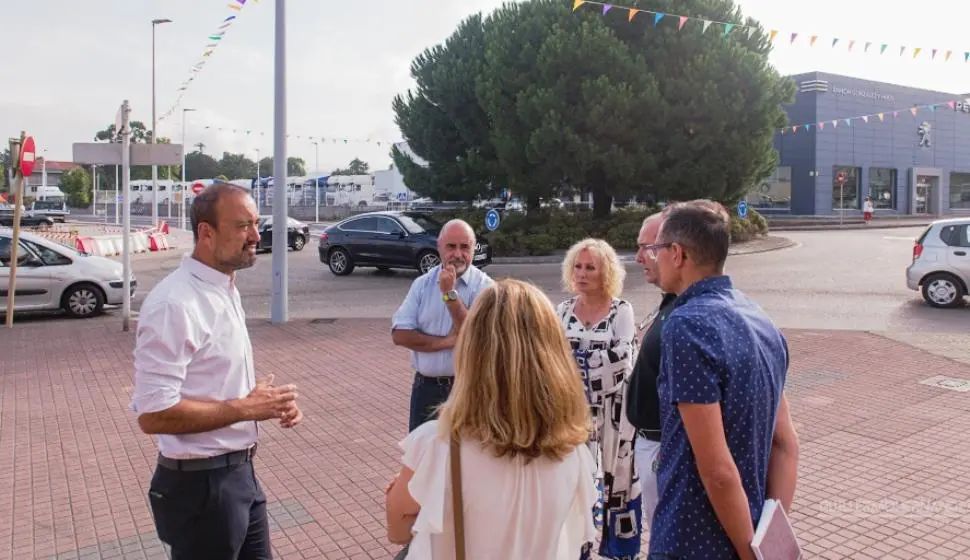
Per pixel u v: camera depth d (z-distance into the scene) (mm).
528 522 2141
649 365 2895
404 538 2252
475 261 18891
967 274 13055
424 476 2123
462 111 25562
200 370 2758
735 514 2152
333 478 5527
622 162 22484
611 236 24250
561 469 2191
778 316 12672
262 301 15336
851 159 44781
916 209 48438
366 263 19750
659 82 22969
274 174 12242
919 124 47719
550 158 23250
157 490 2869
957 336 10500
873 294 14906
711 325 2219
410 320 4203
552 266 21609
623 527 3701
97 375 8695
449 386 4207
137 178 92250
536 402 2100
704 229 2434
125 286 11648
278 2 12031
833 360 9039
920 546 4332
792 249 24844
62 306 13188
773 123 23906
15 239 12172
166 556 4344
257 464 5824
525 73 23578
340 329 11625
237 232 2822
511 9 25344
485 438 2068
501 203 28344
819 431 6406
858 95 44594
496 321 2139
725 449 2154
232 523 2889
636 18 23141
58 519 4852
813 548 4328
